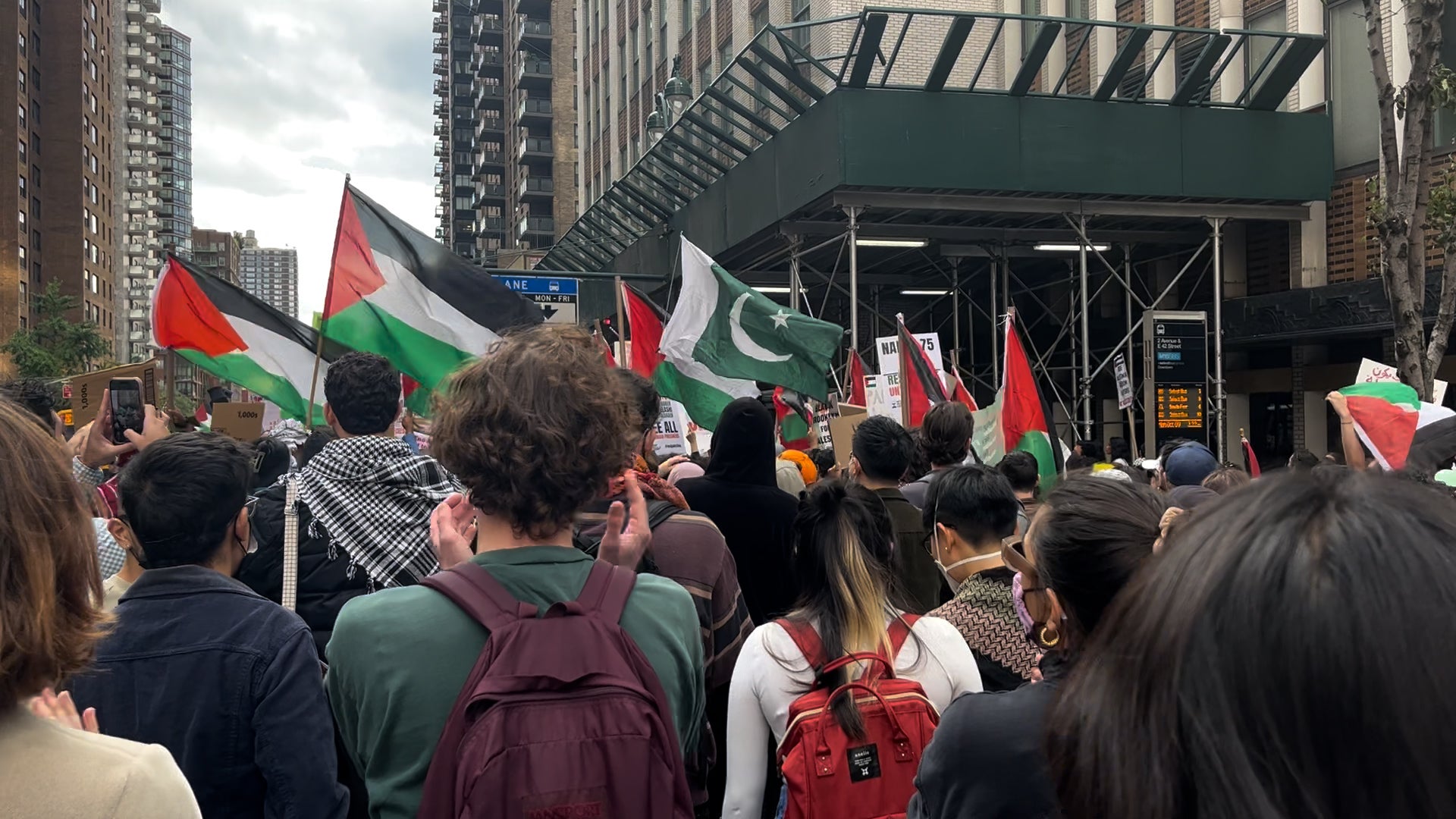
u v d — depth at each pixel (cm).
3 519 109
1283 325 1559
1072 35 1870
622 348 720
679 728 190
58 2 8538
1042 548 187
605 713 161
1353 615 72
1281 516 80
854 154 1352
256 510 312
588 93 4294
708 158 1808
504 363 189
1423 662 71
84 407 575
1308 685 73
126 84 12175
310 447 453
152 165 12412
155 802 115
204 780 220
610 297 2634
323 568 305
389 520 305
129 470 239
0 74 7619
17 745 111
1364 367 634
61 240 8512
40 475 116
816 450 748
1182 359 1453
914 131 1369
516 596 179
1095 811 88
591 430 188
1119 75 1403
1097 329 2011
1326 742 73
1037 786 166
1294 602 75
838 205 1395
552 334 200
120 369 581
